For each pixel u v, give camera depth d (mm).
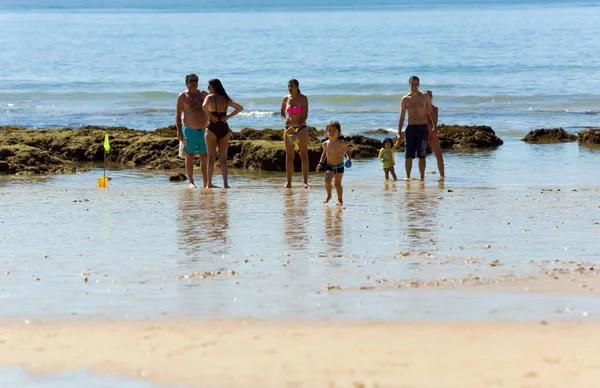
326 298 17984
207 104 35656
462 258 21578
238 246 23391
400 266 20797
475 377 13000
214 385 12820
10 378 13383
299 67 114125
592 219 26734
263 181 41125
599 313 16719
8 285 19562
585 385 12625
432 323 16109
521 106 74000
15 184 40438
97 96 86812
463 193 32875
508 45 149625
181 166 46281
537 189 34031
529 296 18000
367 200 31250
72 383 13109
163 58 132750
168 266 21172
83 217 28141
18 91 90812
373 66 114000
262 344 14820
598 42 151750
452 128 54406
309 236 24609
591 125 61344
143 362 13945
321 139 50125
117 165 47844
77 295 18609
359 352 14305
